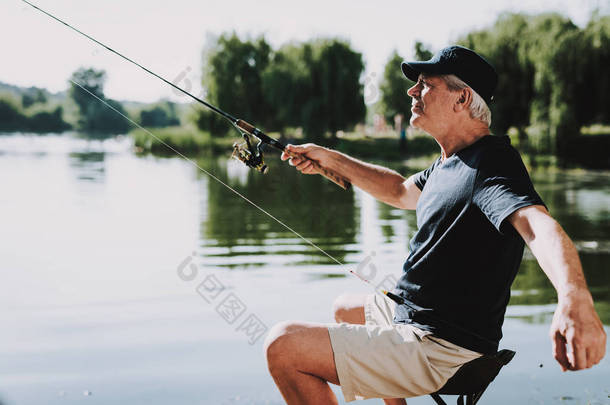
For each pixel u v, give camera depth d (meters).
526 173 1.95
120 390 3.57
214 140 38.03
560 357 1.57
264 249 7.86
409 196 2.58
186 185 16.83
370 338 2.00
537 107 24.31
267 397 3.47
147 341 4.39
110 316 4.96
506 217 1.81
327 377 2.00
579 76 23.50
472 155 1.99
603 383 3.52
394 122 42.22
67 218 10.32
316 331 2.01
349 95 37.44
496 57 25.23
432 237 2.05
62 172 19.70
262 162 2.63
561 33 24.17
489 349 2.04
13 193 13.80
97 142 46.25
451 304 2.01
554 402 3.29
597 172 23.27
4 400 3.41
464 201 1.96
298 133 38.41
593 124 25.09
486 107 2.14
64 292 5.68
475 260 1.98
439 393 2.05
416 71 2.23
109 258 7.18
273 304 5.32
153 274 6.38
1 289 5.76
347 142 35.94
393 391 2.02
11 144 39.16
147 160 27.70
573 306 1.54
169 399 3.43
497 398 3.36
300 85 37.31
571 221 10.48
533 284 5.96
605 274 6.32
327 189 16.86
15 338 4.45
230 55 39.09
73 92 62.91
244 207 12.39
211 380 3.71
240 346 4.30
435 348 2.01
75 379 3.74
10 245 7.93
